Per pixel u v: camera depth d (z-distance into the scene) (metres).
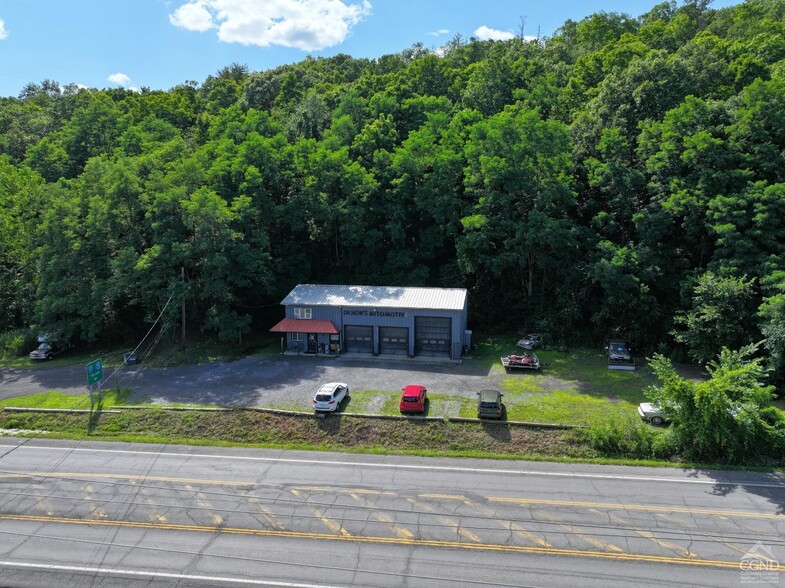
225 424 35.94
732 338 40.94
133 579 21.81
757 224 43.19
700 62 62.59
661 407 31.44
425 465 30.56
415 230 60.44
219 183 54.28
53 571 22.42
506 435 33.34
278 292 56.59
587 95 67.56
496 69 71.06
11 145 81.62
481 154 54.25
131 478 29.67
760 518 24.81
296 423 35.59
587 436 32.50
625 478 28.69
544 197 51.41
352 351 49.75
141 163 55.00
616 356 45.12
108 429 36.06
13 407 39.22
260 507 26.47
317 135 74.94
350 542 23.59
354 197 56.09
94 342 54.47
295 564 22.34
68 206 52.97
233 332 49.16
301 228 56.84
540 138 51.72
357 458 31.58
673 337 47.50
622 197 51.38
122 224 52.03
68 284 51.16
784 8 94.50
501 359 46.31
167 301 48.09
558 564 21.88
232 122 65.69
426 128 61.12
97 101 76.12
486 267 54.09
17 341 53.22
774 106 47.12
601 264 48.12
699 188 46.91
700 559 22.06
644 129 52.47
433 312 47.28
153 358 48.94
